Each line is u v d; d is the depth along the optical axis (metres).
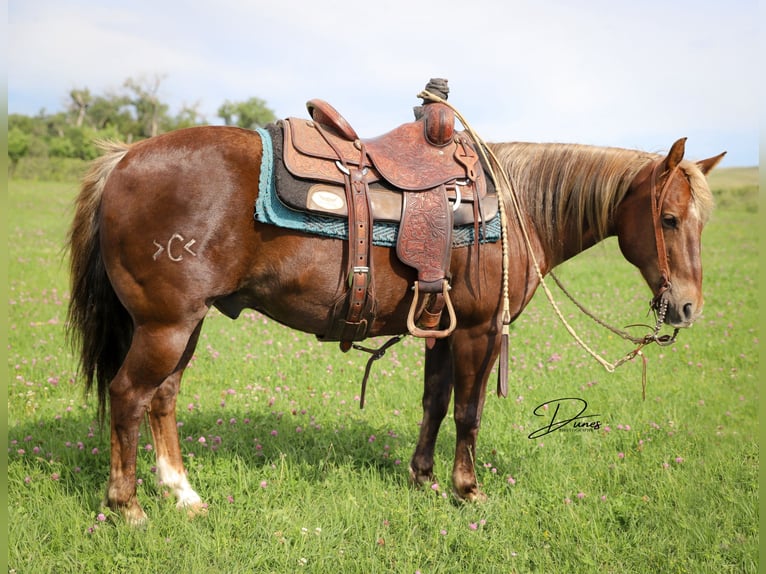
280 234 2.59
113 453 2.70
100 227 2.65
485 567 2.57
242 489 3.09
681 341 6.64
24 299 7.30
